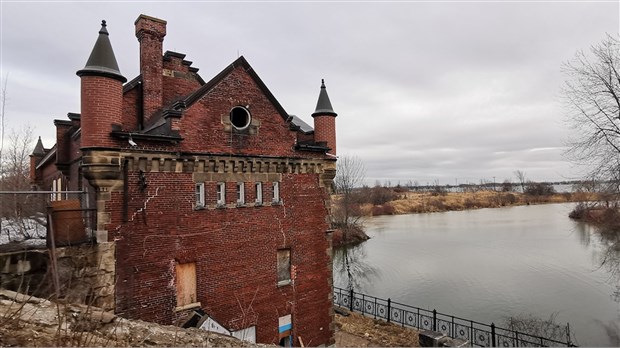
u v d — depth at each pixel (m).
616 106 17.36
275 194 14.72
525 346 16.70
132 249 11.09
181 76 16.19
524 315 21.97
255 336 13.45
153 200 11.58
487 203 109.25
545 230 54.62
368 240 49.88
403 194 132.62
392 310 23.00
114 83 11.07
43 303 7.35
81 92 10.85
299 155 15.33
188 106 12.41
